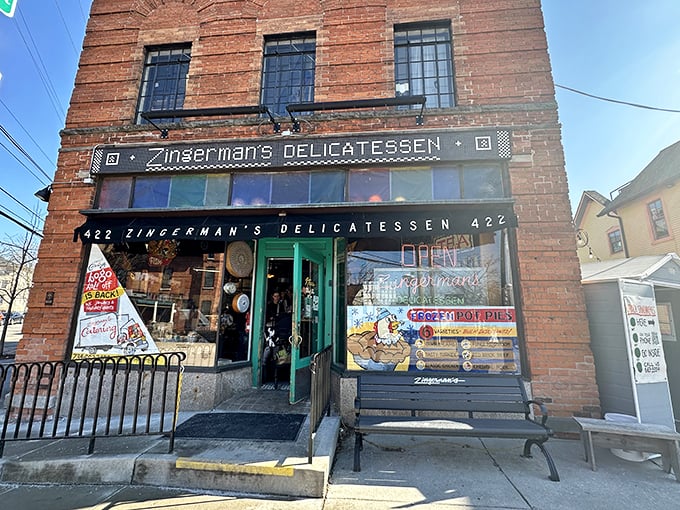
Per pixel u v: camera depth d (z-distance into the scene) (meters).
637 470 3.56
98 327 5.39
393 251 5.19
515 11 5.77
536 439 3.52
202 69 6.17
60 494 3.12
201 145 5.65
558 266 4.79
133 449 3.59
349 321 5.03
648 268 4.65
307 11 6.21
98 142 5.95
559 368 4.54
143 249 5.66
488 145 5.18
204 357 5.26
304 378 5.49
